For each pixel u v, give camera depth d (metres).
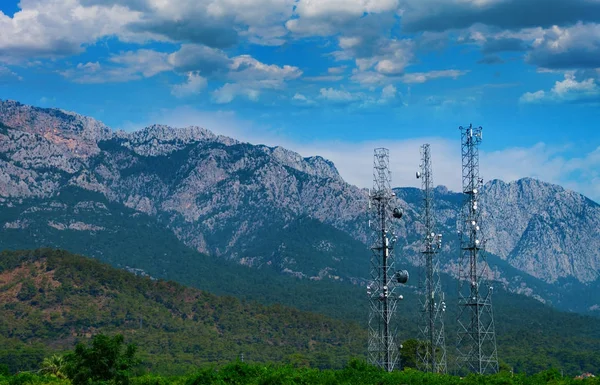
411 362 168.75
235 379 107.19
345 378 114.44
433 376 118.94
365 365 120.12
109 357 94.69
